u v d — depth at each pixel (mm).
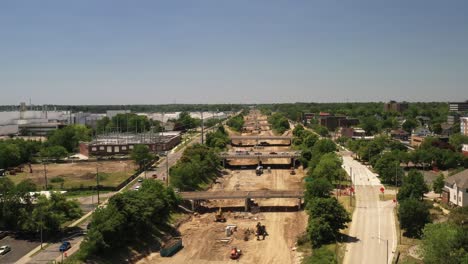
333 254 120312
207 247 143500
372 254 121688
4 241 134625
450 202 165125
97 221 127875
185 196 181125
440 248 95312
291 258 132250
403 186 169375
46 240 135375
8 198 142250
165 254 135375
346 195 186250
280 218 172125
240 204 192750
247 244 145625
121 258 127750
